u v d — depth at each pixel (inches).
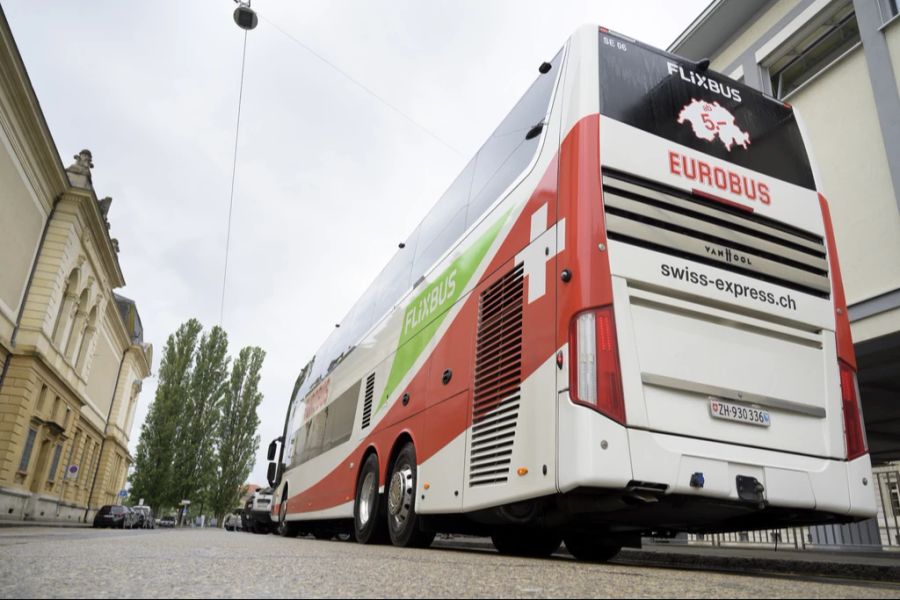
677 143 177.3
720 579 115.2
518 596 77.3
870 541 427.2
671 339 153.2
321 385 460.4
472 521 228.8
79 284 1211.9
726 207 175.8
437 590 81.8
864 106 366.0
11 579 84.1
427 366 244.5
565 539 250.8
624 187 163.2
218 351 2206.0
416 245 308.5
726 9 461.4
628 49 189.3
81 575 90.0
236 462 2199.8
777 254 178.7
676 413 146.3
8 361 998.4
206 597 71.0
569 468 138.3
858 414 171.3
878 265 342.3
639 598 77.0
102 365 1665.8
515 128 223.6
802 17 415.8
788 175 194.2
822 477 156.4
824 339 175.5
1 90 793.6
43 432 1151.0
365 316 374.6
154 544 193.6
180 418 2050.9
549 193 175.8
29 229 993.5
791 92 416.5
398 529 243.0
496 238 207.0
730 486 143.9
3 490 975.6
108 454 1893.5
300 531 527.2
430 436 226.4
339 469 350.9
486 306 201.9
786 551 391.2
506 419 172.9
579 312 148.3
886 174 346.0
